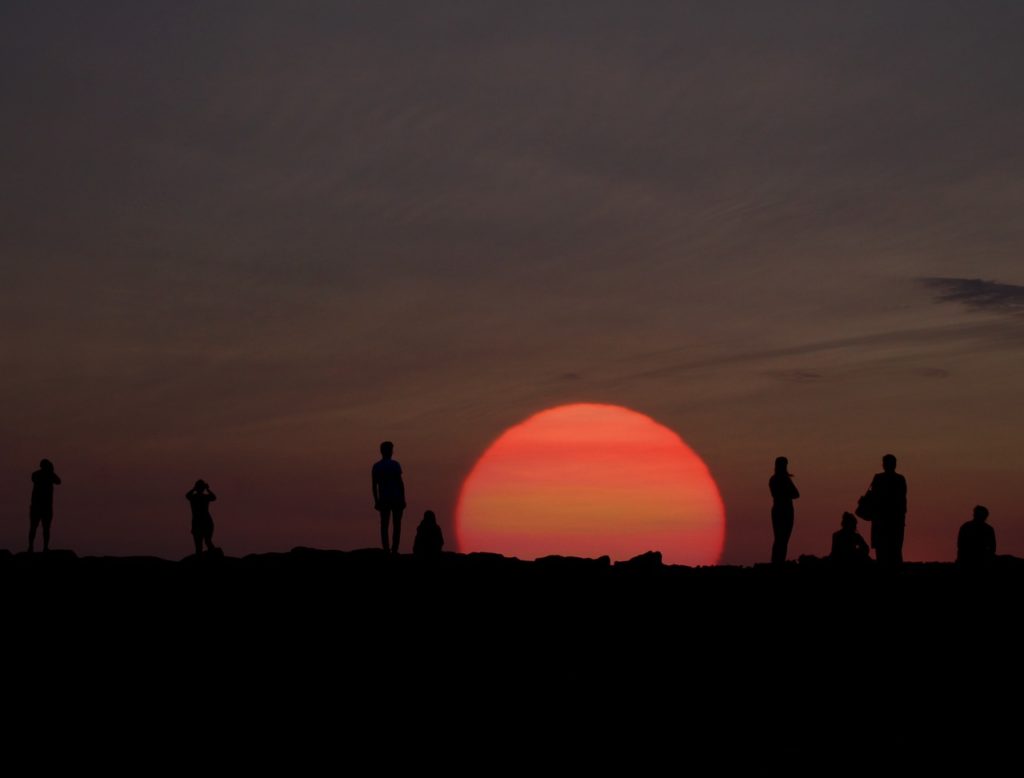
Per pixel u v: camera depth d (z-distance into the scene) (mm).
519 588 81188
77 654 70000
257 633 73312
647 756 59062
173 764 58688
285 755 59406
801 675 67562
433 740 60875
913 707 63469
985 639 71062
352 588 80062
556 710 64062
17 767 58031
